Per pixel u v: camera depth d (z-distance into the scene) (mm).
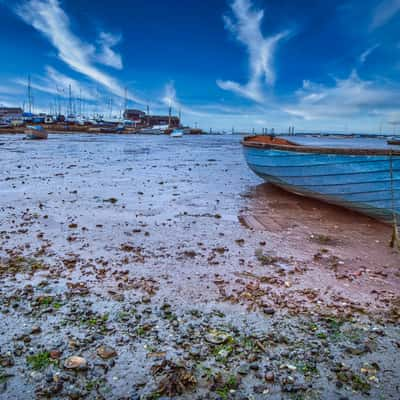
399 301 3811
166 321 3342
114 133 89188
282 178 9383
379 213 7152
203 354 2854
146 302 3709
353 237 6211
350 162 7297
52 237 5871
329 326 3307
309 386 2498
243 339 3078
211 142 58438
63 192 10148
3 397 2324
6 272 4379
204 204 8961
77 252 5184
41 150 28922
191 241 5867
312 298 3869
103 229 6430
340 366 2723
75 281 4180
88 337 3037
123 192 10453
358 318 3455
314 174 8219
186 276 4414
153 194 10258
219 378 2572
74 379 2523
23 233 6051
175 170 16906
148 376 2580
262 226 6902
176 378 2557
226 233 6387
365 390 2467
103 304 3639
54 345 2906
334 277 4453
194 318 3410
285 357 2834
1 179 12469
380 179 6832
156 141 56094
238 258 5102
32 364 2660
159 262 4875
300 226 6926
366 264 4914
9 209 7828
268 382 2537
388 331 3225
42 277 4270
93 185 11656
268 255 5238
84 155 25094
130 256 5082
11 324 3207
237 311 3564
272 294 3951
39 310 3475
